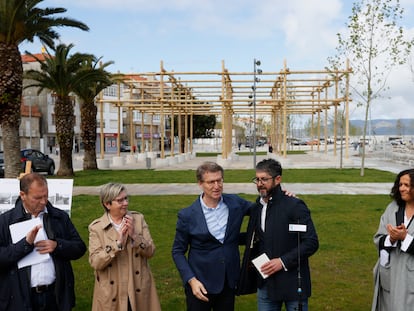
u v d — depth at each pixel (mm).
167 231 10039
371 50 23234
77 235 4047
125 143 81188
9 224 3727
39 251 3629
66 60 24484
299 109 44781
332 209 12562
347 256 7902
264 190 3904
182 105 38719
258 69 28016
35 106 61938
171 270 7258
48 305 3740
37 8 15078
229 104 36406
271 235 3863
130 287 3764
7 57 13766
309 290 3906
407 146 41094
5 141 13539
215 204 4016
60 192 5191
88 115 28891
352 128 100688
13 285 3611
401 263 3857
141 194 16516
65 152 24562
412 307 3775
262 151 64625
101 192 3822
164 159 33719
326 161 36312
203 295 3760
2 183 5121
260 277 3963
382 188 17734
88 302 5836
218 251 3934
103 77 24297
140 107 41812
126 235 3723
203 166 3912
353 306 5641
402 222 3973
